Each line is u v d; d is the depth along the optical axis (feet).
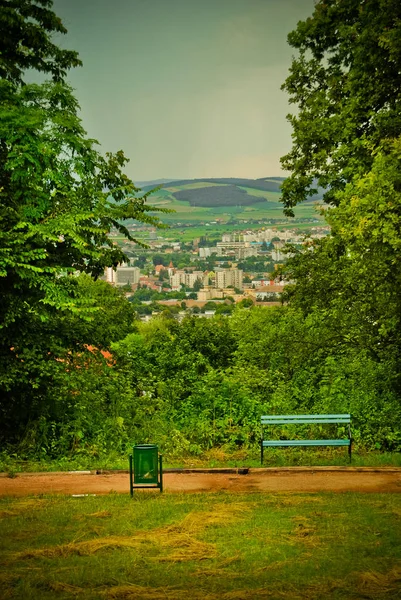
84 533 28.91
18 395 55.01
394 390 62.90
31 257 50.37
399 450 52.16
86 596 22.09
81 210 54.08
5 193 53.11
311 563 24.70
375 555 25.54
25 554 26.16
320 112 89.30
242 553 26.04
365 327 66.69
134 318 153.79
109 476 41.78
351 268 66.64
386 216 55.72
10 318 51.98
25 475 42.16
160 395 61.82
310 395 63.57
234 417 55.21
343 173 81.71
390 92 82.84
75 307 52.60
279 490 37.55
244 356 78.02
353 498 34.86
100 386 59.93
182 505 33.63
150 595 22.08
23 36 69.05
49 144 52.70
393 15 77.20
